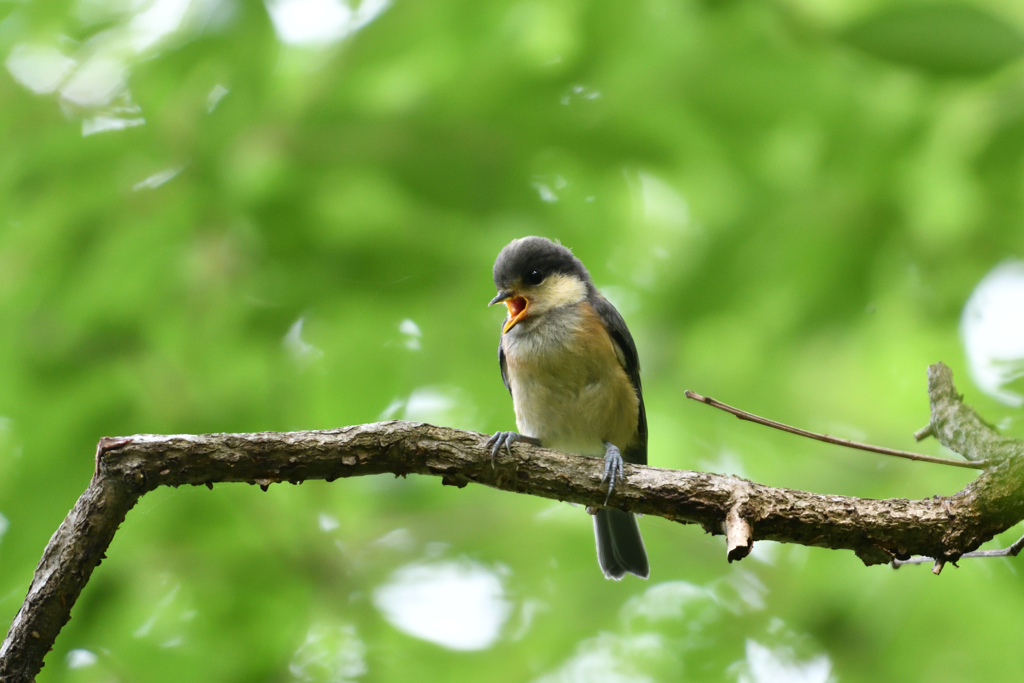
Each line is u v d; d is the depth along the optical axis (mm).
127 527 10570
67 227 10625
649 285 11906
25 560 9586
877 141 9383
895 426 11469
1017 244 9383
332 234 10906
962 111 8859
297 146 10617
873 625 10633
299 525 11398
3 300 10508
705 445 12211
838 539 6422
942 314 10156
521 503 12492
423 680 11156
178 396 10641
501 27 10672
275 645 10969
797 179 10094
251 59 10125
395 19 10562
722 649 11445
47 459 10031
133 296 10750
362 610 11641
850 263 9664
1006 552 6344
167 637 10867
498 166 10648
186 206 10602
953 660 10094
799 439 11789
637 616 11891
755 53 9812
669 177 10742
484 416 11789
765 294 9938
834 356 10898
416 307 11414
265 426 10656
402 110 10719
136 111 10938
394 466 6691
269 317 10930
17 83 10992
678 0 9953
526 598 11953
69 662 10258
